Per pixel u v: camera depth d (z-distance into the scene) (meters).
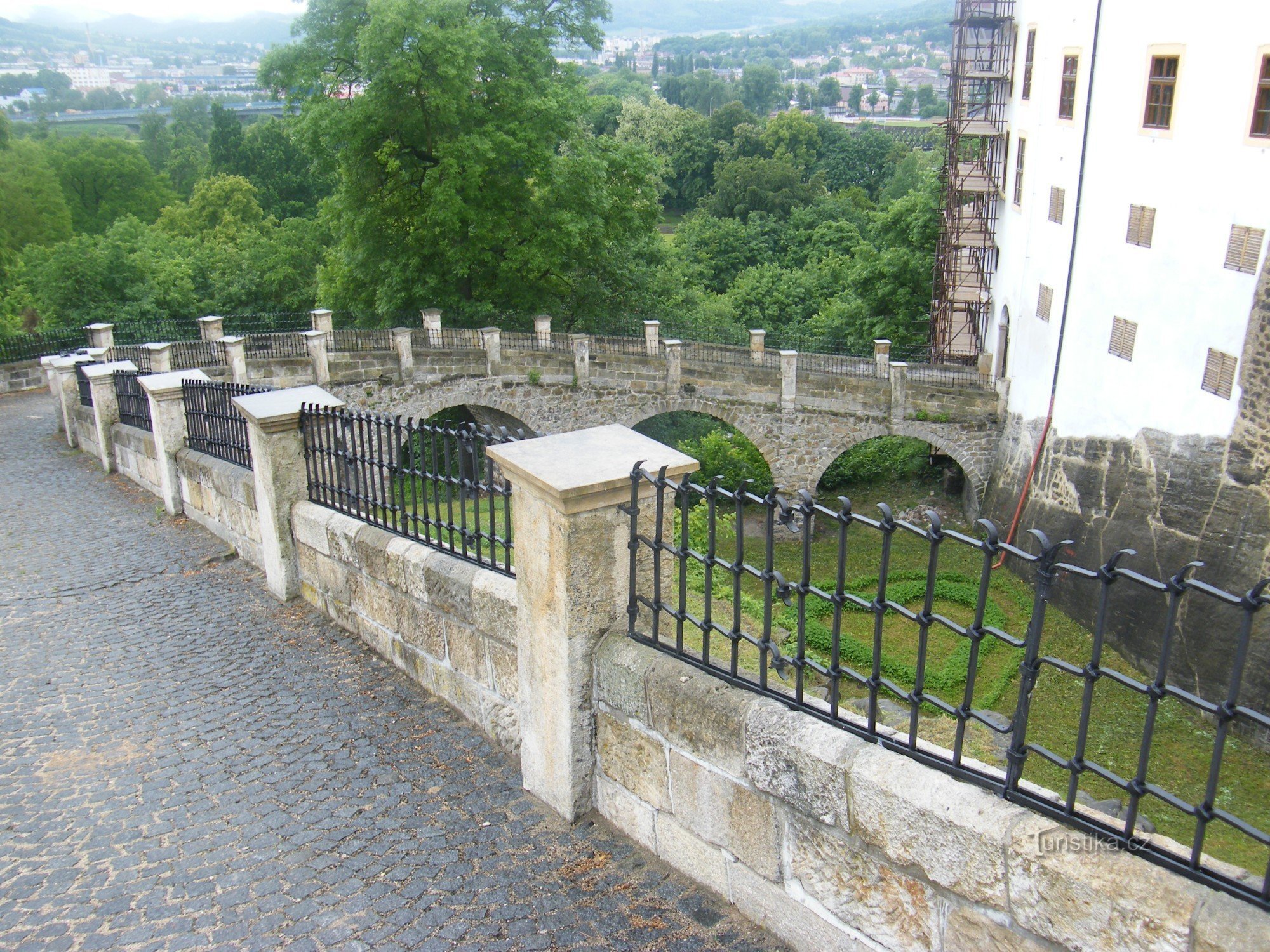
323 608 8.19
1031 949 3.05
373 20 24.52
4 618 9.07
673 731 4.35
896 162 76.94
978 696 16.09
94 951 4.20
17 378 24.48
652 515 4.87
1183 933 2.66
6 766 6.05
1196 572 16.70
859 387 25.89
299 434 8.34
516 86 27.77
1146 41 18.25
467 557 6.09
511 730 5.71
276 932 4.27
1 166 53.88
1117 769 14.18
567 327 34.53
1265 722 2.54
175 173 76.69
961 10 26.67
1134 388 18.84
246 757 5.96
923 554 23.67
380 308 29.25
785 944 3.97
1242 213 15.97
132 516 12.90
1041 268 23.00
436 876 4.61
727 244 57.09
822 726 3.78
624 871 4.55
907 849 3.38
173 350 20.97
